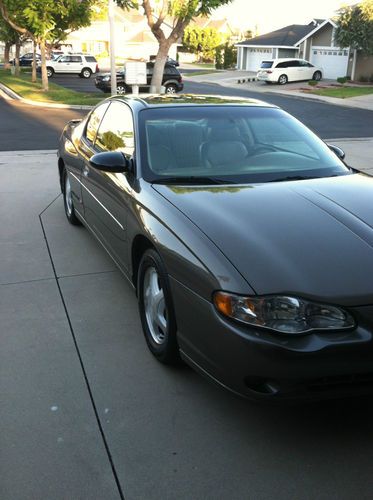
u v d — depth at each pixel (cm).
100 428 271
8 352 342
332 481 236
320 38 4225
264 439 263
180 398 296
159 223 307
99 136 480
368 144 1282
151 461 248
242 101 455
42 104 2109
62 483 235
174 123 399
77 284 451
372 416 280
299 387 234
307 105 2553
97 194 443
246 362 235
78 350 345
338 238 270
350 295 237
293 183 349
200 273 259
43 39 2577
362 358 234
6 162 970
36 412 283
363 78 3916
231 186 340
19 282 454
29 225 610
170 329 297
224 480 237
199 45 8044
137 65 1642
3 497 227
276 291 237
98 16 2825
